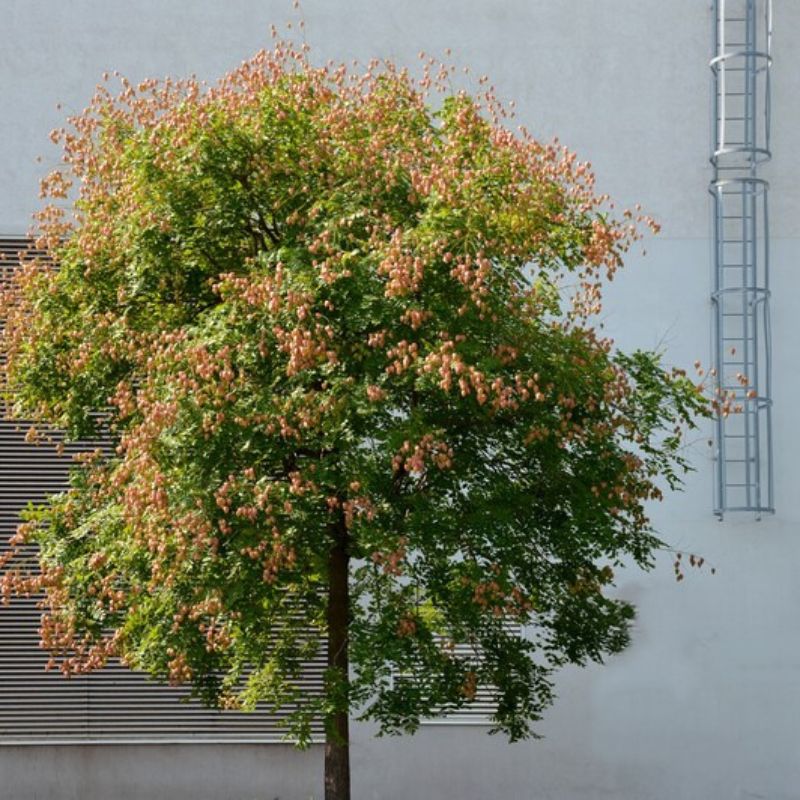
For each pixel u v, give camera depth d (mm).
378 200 11867
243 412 11352
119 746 18203
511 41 18891
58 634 12812
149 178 12312
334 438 11508
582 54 18891
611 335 18547
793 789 18109
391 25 18828
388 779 18078
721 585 18344
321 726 18297
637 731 18156
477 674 13180
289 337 10953
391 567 11492
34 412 13633
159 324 12500
